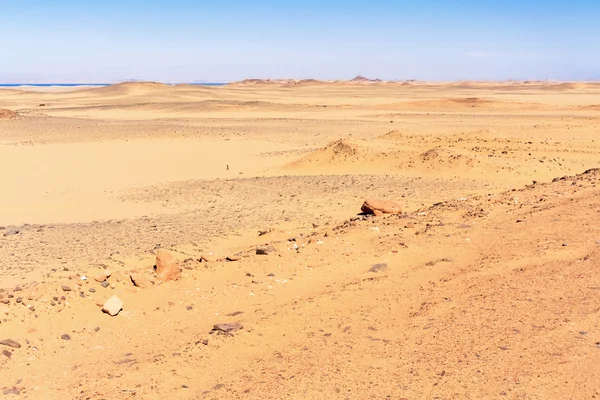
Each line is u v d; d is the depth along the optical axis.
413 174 32.25
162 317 9.61
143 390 7.02
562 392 6.54
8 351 8.12
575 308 8.77
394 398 6.58
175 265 11.26
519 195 18.58
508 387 6.68
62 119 78.44
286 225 19.81
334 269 11.58
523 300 9.23
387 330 8.54
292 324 8.91
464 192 25.61
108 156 47.28
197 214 24.08
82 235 20.38
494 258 11.58
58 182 36.25
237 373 7.40
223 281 11.22
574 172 31.42
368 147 37.44
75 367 7.92
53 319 9.16
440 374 7.09
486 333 8.12
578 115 73.31
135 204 28.17
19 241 19.69
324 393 6.76
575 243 12.12
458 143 41.00
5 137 59.75
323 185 29.53
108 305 9.58
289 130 63.66
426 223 15.08
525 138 44.00
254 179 33.47
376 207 19.05
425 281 10.59
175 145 52.91
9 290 10.09
